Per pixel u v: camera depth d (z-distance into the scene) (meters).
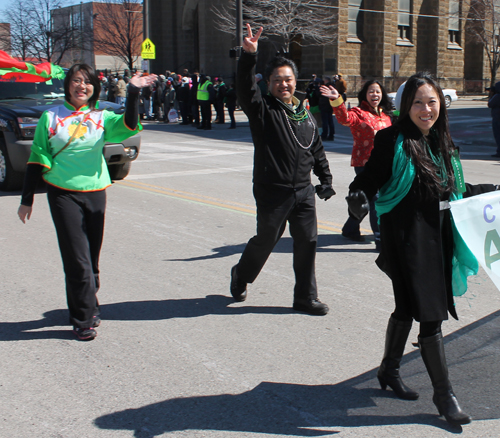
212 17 37.25
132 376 3.53
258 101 4.00
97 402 3.23
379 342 4.00
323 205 8.60
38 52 43.75
